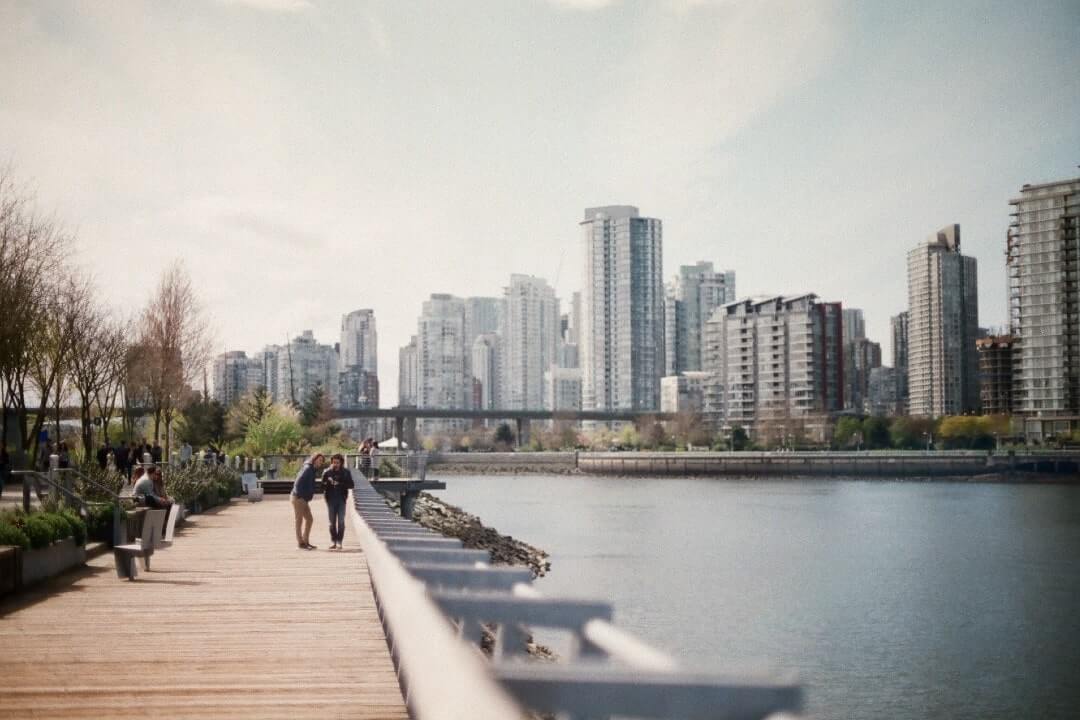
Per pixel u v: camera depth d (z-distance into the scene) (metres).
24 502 21.70
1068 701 28.92
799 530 82.25
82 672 10.45
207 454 65.88
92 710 8.78
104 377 59.69
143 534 20.00
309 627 13.39
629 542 71.00
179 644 12.12
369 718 8.41
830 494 139.62
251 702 9.05
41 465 43.16
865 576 54.22
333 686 9.73
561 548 66.56
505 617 5.09
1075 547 69.56
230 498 48.09
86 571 20.39
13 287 43.75
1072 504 116.94
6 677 10.20
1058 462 182.75
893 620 41.06
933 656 34.56
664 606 43.59
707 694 2.72
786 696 2.66
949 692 30.00
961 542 73.31
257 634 12.84
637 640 3.85
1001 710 28.30
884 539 75.25
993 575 55.34
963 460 185.00
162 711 8.73
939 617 41.88
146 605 15.52
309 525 25.27
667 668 3.09
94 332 56.72
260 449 80.25
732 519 93.94
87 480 24.55
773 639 37.12
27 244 44.81
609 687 2.89
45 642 12.27
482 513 100.69
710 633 38.06
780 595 47.00
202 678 10.13
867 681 31.20
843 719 27.23
